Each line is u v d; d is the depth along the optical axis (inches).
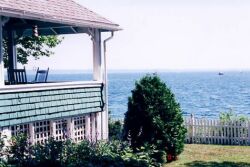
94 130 635.5
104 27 621.6
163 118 597.0
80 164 461.4
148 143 584.1
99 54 640.4
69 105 579.5
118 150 542.3
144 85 607.2
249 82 6545.3
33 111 517.3
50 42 1003.3
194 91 4079.7
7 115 479.5
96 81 633.0
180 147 613.0
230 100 2864.2
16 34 662.5
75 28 639.1
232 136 808.3
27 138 490.3
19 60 981.8
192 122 836.6
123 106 2561.5
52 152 473.7
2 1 470.3
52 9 556.4
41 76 683.4
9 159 456.4
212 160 625.0
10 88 480.4
